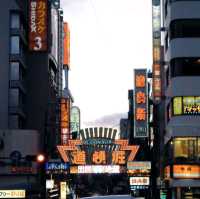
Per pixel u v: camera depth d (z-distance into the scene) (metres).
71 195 99.12
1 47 73.25
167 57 60.12
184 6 57.00
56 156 81.56
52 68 90.06
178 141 55.38
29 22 72.44
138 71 66.69
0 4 73.81
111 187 158.00
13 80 72.69
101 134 66.12
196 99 55.84
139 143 85.56
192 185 54.69
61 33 111.88
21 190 62.06
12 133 67.12
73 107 131.88
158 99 60.62
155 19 61.34
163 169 62.66
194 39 56.53
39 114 78.12
